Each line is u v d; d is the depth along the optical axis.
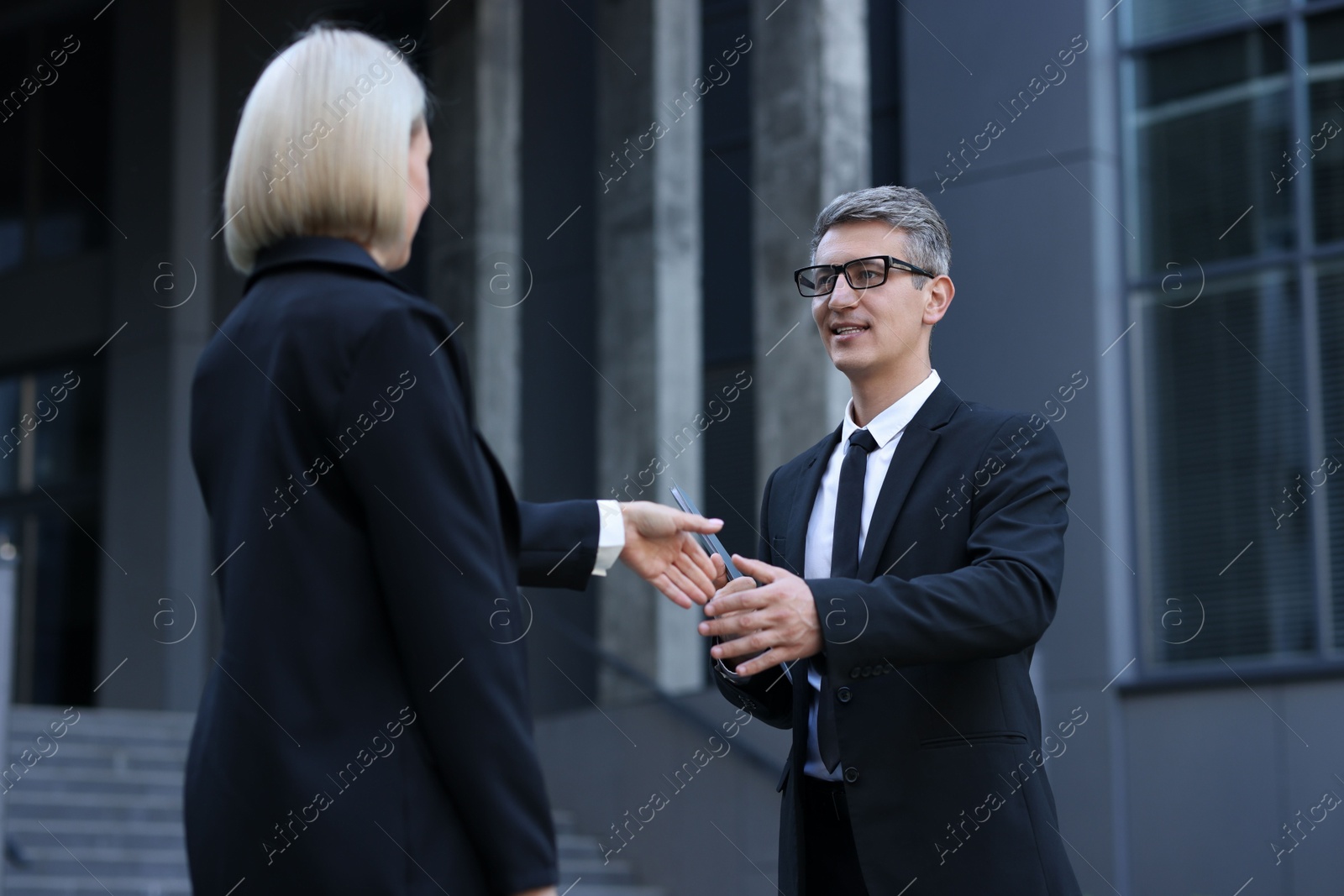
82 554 19.30
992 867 3.48
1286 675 12.84
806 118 14.25
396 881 2.28
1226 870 12.73
